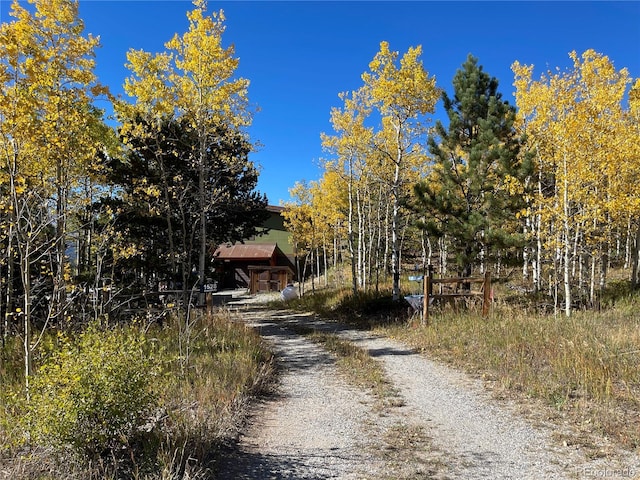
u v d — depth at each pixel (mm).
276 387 7340
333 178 21625
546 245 13055
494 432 5215
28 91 6008
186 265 13016
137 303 10898
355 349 10289
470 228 13711
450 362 8852
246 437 5059
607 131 12023
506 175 12883
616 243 23812
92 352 3885
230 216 15117
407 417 5809
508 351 8586
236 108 13203
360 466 4293
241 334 10422
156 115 12305
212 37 12234
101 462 3641
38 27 7523
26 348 5047
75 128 7555
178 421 4672
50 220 5727
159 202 12445
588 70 11852
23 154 6152
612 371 6750
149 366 4344
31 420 3641
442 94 15141
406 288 21297
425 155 18516
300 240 29156
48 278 8641
